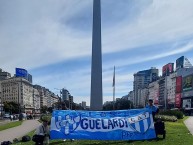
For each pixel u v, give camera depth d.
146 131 17.17
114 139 16.94
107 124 17.00
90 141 17.31
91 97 35.91
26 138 20.98
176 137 18.25
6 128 40.91
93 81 36.06
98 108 35.66
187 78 170.38
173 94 194.50
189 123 41.38
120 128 17.06
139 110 17.38
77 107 174.50
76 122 16.88
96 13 36.50
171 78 198.75
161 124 17.34
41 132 16.62
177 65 196.38
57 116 16.86
